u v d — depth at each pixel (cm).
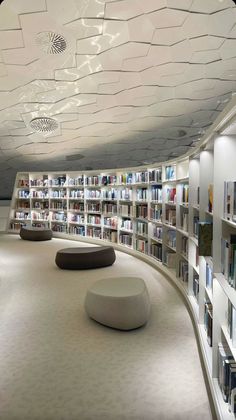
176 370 241
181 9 402
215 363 208
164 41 470
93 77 571
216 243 213
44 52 492
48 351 271
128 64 532
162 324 329
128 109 700
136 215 651
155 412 194
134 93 632
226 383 183
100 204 797
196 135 863
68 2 393
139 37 461
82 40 466
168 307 377
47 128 780
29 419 188
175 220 474
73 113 712
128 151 968
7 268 573
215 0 382
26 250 749
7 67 532
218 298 210
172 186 508
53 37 458
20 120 735
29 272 545
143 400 205
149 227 596
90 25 434
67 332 310
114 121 760
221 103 675
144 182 609
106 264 575
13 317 347
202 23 426
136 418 189
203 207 301
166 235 521
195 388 219
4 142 854
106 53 501
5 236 965
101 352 270
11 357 261
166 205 516
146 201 604
